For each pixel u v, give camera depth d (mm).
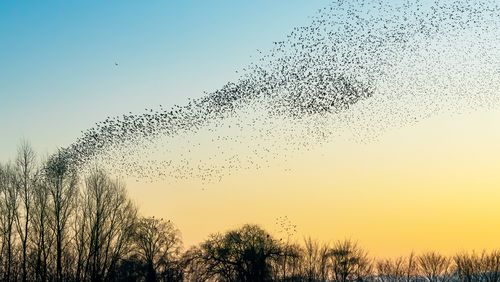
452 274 117688
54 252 76000
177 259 109000
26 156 75188
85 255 77000
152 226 106750
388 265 120438
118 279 97938
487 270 114125
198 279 105875
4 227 73875
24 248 72938
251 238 105500
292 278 108438
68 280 75938
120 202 79188
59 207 74750
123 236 79562
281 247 105625
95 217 77250
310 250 114438
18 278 75250
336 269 114812
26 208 74188
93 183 77938
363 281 116562
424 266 119500
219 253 104688
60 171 73812
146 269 104312
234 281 104438
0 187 74250
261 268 102438
